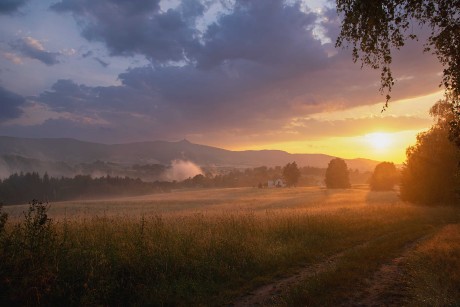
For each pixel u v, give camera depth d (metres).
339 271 9.48
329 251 12.70
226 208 49.25
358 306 7.10
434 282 7.89
